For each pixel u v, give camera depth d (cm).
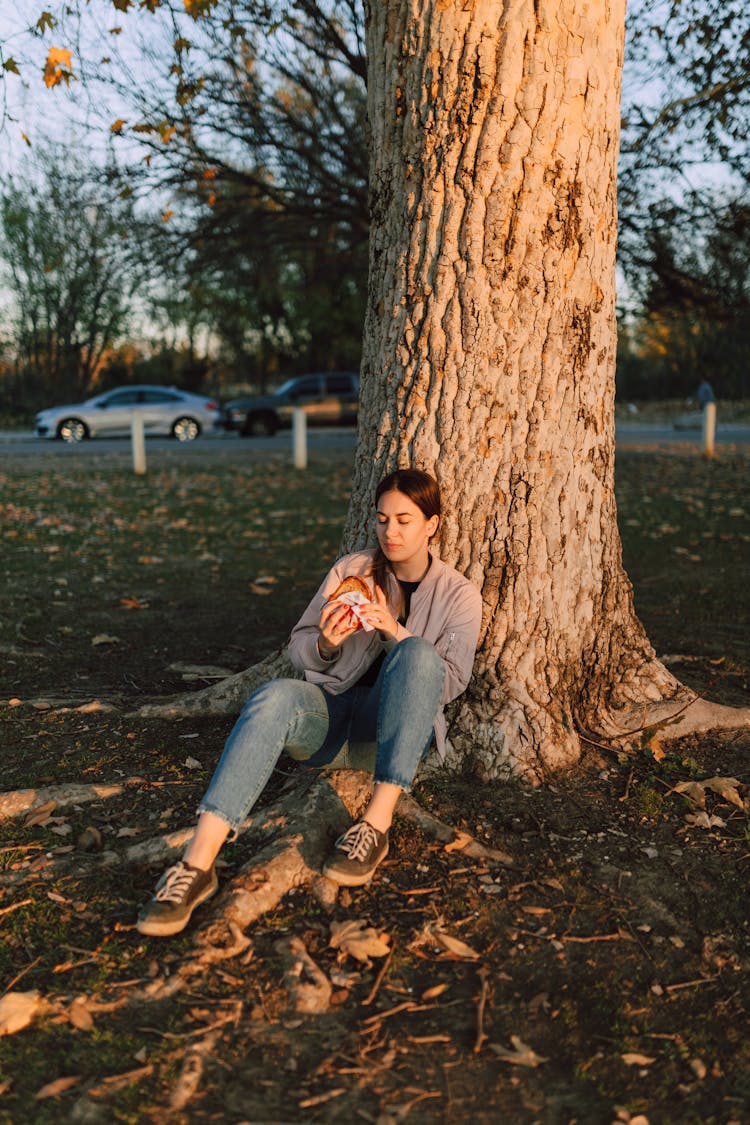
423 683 267
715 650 521
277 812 295
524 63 309
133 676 475
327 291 2128
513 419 330
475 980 229
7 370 3766
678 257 1270
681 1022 216
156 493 1235
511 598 336
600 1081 198
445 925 249
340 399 2527
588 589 354
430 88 317
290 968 228
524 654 337
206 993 221
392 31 323
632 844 289
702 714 375
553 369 330
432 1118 187
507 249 320
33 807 310
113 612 611
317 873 267
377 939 238
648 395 4353
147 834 294
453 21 308
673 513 1068
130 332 3728
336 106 1360
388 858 279
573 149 319
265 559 805
